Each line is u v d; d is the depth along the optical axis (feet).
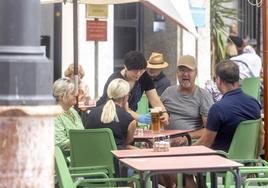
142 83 55.57
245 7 102.01
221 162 36.06
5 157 23.94
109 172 43.16
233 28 97.19
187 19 51.42
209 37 94.73
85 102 63.52
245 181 39.19
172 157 38.22
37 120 24.21
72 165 43.68
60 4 82.23
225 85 45.27
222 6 96.12
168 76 94.73
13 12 24.45
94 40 73.92
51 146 24.45
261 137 46.21
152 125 50.34
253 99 45.50
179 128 53.47
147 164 35.76
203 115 53.31
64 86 46.11
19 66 24.31
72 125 46.26
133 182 43.52
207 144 45.16
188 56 53.52
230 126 44.70
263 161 44.14
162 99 54.39
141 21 96.37
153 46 95.91
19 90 24.27
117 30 95.45
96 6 72.69
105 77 85.56
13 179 23.94
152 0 51.60
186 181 46.01
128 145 45.70
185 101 53.67
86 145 43.50
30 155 24.09
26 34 24.57
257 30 101.24
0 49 24.39
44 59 24.68
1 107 24.00
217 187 41.47
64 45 82.48
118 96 45.83
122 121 45.24
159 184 49.85
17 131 24.00
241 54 80.48
